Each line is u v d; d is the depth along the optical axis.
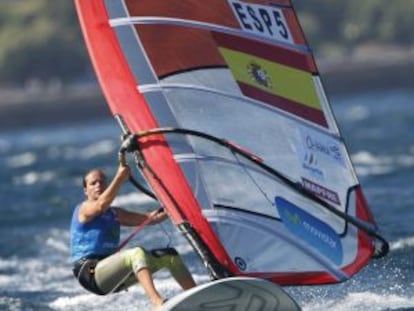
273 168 42.94
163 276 58.31
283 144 43.44
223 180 42.09
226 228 41.59
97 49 43.00
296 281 42.09
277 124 43.59
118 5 43.03
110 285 42.28
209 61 43.31
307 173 43.50
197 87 42.94
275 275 41.72
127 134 42.28
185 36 43.28
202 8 43.66
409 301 48.38
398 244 63.38
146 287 40.72
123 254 41.72
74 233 43.31
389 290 50.41
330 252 42.78
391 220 74.94
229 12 43.94
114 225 43.44
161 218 44.03
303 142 43.81
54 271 65.94
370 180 104.75
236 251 41.50
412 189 93.88
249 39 44.00
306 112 44.31
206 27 43.53
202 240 41.41
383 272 54.00
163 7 43.28
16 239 79.38
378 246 44.06
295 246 42.34
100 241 43.00
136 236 69.62
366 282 51.94
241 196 42.12
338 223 43.31
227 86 43.28
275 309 39.47
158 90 42.53
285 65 44.44
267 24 44.50
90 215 42.72
